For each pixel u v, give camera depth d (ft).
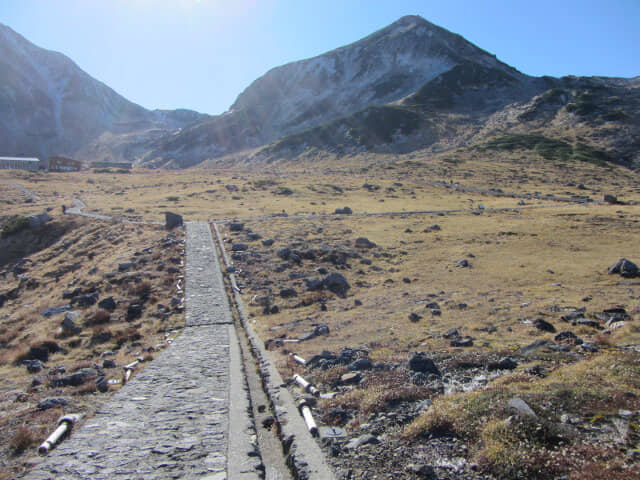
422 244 164.66
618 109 635.25
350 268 135.44
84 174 468.75
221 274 122.62
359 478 23.94
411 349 55.01
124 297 104.27
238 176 431.02
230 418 34.37
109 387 47.78
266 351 61.05
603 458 21.94
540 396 29.73
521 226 189.98
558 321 68.54
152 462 26.53
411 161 501.97
